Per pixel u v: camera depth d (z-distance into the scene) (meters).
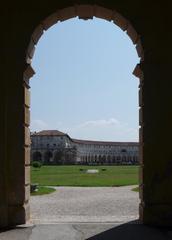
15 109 12.31
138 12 12.62
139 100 13.05
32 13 12.55
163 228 11.71
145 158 12.28
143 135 12.35
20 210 12.15
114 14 12.85
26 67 12.36
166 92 12.41
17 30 12.48
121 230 11.36
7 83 12.33
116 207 17.91
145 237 10.48
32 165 92.38
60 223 12.49
